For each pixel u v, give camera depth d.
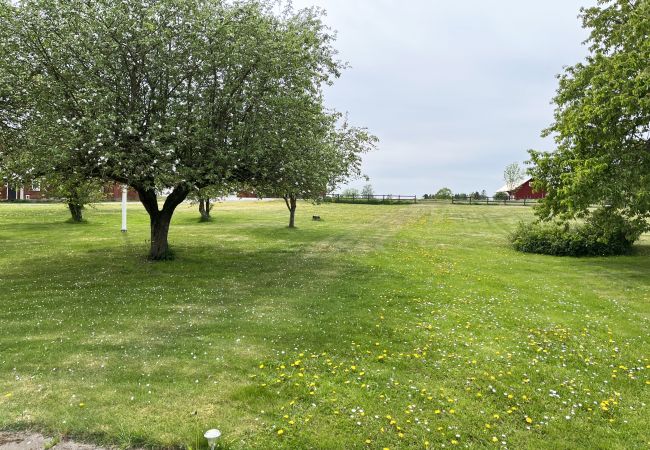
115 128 12.04
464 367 7.40
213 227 32.69
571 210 17.19
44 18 12.73
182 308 10.64
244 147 13.60
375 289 13.09
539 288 14.41
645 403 6.37
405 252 22.16
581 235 23.52
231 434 5.15
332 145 18.50
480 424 5.59
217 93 14.18
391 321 9.84
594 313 11.36
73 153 12.10
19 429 5.20
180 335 8.61
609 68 17.67
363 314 10.33
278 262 17.95
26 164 12.81
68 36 12.56
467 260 20.48
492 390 6.54
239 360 7.37
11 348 7.75
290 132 14.37
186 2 13.09
